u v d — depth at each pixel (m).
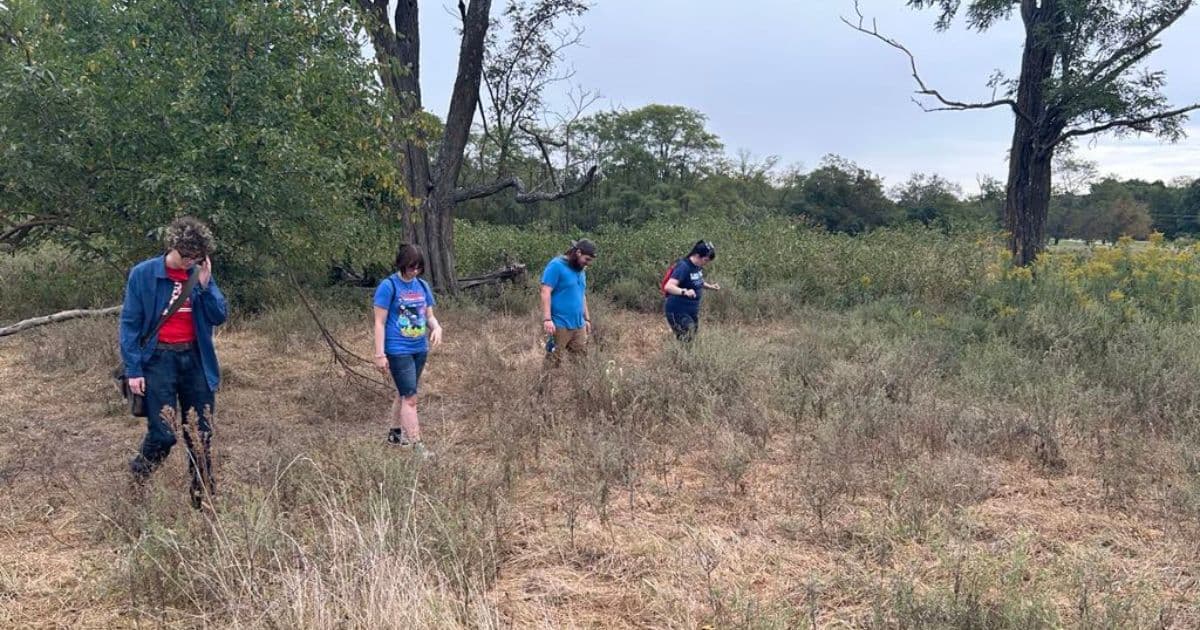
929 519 4.09
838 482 4.52
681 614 3.21
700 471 5.02
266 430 5.94
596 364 6.68
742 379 6.68
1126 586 3.44
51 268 8.34
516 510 4.33
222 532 3.44
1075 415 5.77
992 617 3.04
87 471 4.86
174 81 5.49
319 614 2.91
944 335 9.09
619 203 56.56
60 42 5.32
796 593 3.46
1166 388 6.15
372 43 6.97
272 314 10.04
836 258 13.48
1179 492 4.44
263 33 5.66
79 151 5.14
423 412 6.53
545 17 13.12
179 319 4.07
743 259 13.95
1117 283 10.91
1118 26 13.69
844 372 6.95
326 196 6.17
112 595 3.32
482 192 12.71
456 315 11.01
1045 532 4.12
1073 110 13.91
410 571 3.20
